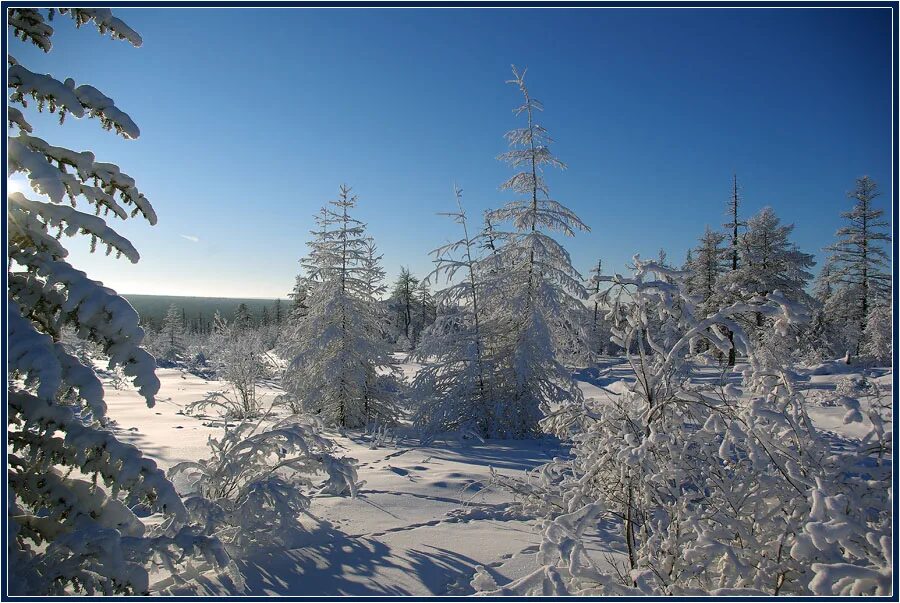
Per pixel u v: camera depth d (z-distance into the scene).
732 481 3.31
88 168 3.24
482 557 4.11
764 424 3.51
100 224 3.14
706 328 3.54
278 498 4.19
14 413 3.18
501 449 10.16
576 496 3.55
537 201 12.59
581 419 4.37
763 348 3.49
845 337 29.28
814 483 2.94
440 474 6.98
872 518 2.95
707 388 3.77
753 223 29.14
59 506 3.19
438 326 12.93
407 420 16.41
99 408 2.97
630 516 3.45
